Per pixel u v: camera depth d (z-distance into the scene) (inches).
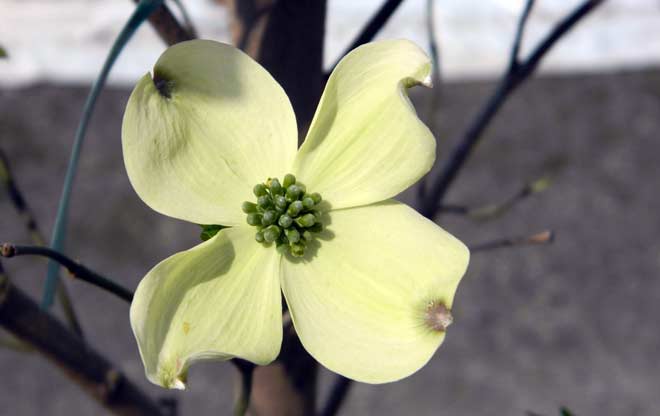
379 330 8.3
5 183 10.0
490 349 29.3
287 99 8.4
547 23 40.3
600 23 40.0
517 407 27.6
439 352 29.3
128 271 31.5
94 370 9.9
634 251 31.9
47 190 34.5
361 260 8.5
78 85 39.4
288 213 8.6
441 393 28.2
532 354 29.1
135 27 8.2
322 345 8.3
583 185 33.9
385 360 8.2
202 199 8.4
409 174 8.5
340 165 8.6
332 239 8.7
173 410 10.8
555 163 34.6
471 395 28.0
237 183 8.5
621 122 36.3
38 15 41.8
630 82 38.1
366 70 8.2
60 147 36.4
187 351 7.9
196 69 8.2
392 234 8.5
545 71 38.6
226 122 8.4
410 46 7.9
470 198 33.3
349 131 8.5
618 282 31.0
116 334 30.1
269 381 10.3
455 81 38.4
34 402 28.8
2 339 10.0
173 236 32.8
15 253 7.4
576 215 32.9
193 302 8.1
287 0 9.2
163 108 8.1
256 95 8.4
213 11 40.6
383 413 27.8
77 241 32.4
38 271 31.5
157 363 7.7
